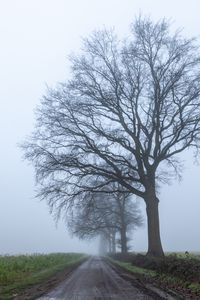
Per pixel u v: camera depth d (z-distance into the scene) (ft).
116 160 114.83
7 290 59.06
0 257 116.06
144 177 116.37
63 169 112.27
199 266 65.41
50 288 62.59
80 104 113.29
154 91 112.37
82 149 113.09
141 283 68.44
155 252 112.57
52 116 114.01
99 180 120.47
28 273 91.09
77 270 108.88
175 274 72.49
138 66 114.62
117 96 113.39
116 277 82.84
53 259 140.46
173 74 109.91
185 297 49.47
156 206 115.75
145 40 114.21
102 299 50.08
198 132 112.47
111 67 114.73
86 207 121.19
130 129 115.65
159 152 115.14
